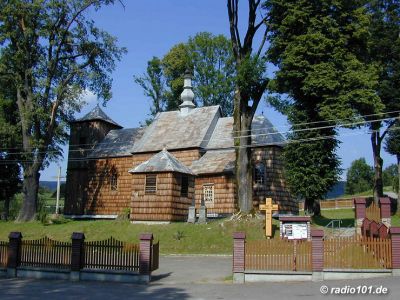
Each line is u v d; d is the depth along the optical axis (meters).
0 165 52.62
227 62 67.81
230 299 15.56
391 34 43.34
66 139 53.19
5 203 54.16
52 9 43.06
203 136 44.38
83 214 49.78
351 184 97.50
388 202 28.42
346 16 35.00
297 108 36.75
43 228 39.72
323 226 34.22
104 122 52.53
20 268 22.11
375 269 19.00
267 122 43.75
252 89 34.19
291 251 19.38
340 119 32.69
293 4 34.72
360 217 28.56
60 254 21.72
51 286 19.08
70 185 51.47
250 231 31.95
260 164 41.38
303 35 34.25
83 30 45.06
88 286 19.08
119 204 47.47
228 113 67.38
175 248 31.27
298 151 35.47
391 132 44.84
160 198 37.19
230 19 35.22
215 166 41.91
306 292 16.34
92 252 21.17
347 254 19.20
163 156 38.59
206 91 66.69
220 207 41.03
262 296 15.93
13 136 50.31
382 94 43.12
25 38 42.88
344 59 34.66
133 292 17.47
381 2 44.16
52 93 44.19
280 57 35.94
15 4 41.25
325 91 34.09
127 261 20.53
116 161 48.69
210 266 24.98
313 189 34.56
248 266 19.53
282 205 40.72
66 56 45.84
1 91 51.06
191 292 17.25
